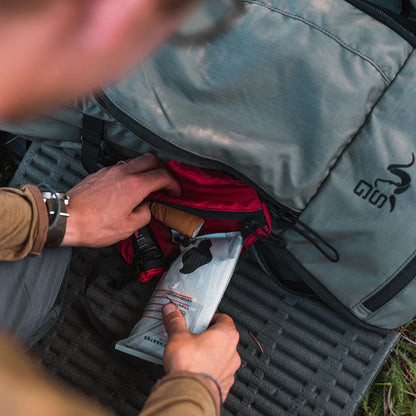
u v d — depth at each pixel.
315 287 1.02
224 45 0.83
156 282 1.15
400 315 1.00
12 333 0.81
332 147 0.86
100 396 1.08
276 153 0.86
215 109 0.85
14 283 0.83
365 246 0.92
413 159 0.86
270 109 0.84
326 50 0.82
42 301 0.89
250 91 0.83
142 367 1.07
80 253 1.20
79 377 1.10
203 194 1.01
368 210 0.89
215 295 0.98
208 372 0.70
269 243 1.02
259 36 0.82
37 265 0.87
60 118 1.03
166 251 1.07
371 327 1.03
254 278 1.18
